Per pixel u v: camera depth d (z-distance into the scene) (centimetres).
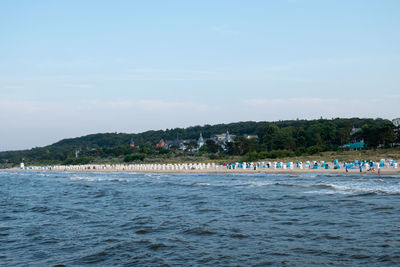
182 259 1805
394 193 3431
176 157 16112
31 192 5481
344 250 1833
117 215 3070
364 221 2406
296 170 6738
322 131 14650
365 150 11250
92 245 2139
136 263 1780
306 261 1702
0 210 3656
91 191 5166
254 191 4150
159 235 2300
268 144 13988
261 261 1727
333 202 3123
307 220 2516
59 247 2133
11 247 2181
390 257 1702
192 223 2591
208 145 18025
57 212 3375
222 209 3108
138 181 6544
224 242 2075
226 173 7631
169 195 4228
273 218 2634
